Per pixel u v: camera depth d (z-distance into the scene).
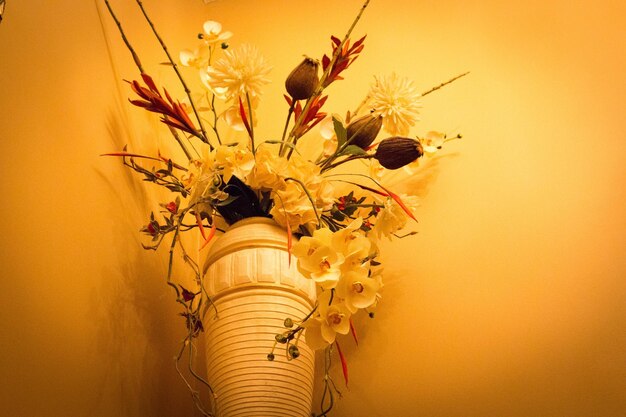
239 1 2.28
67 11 1.50
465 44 1.97
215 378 1.24
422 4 2.08
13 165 1.18
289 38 2.14
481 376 1.44
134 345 1.38
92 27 1.59
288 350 1.11
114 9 1.71
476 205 1.68
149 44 1.86
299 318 1.27
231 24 2.24
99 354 1.26
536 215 1.62
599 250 1.53
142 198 1.58
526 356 1.44
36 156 1.25
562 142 1.72
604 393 1.35
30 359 1.10
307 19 2.16
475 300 1.54
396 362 1.51
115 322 1.33
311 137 1.92
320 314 1.12
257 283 1.26
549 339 1.45
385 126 1.51
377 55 2.02
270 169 1.32
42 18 1.40
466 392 1.43
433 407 1.43
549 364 1.42
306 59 1.48
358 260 1.16
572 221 1.59
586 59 1.84
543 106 1.80
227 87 1.48
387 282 1.62
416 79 1.94
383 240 1.69
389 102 1.51
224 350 1.23
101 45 1.60
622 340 1.40
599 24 1.89
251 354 1.21
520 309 1.50
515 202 1.66
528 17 1.96
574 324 1.45
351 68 2.01
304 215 1.33
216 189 1.32
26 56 1.31
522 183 1.68
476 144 1.78
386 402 1.46
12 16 1.30
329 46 2.09
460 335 1.50
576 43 1.88
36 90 1.31
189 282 1.70
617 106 1.74
